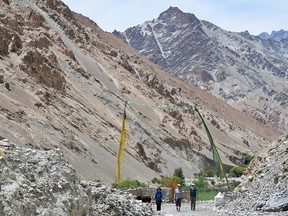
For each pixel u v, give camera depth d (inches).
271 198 911.7
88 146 2787.9
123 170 2829.7
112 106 4269.2
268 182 996.6
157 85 6274.6
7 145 519.5
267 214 860.6
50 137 2406.5
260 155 1187.3
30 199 442.6
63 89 3474.4
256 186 1035.9
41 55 3368.6
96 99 4119.1
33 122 2417.6
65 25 5570.9
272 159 1096.2
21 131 2193.7
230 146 6205.7
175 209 1163.3
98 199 710.5
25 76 2999.5
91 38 6230.3
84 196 562.6
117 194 810.2
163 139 4473.4
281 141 1163.9
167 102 5748.0
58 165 538.9
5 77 2728.8
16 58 3093.0
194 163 4635.8
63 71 3978.8
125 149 3393.2
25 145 2080.5
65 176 534.0
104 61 5580.7
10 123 2187.5
